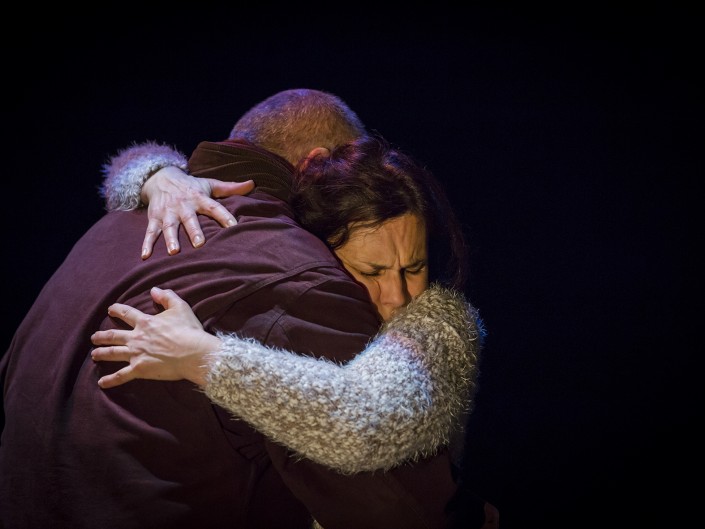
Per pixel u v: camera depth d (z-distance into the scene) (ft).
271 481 9.21
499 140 33.37
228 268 9.07
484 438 25.89
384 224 9.62
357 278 9.91
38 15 30.73
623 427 26.63
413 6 33.37
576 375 28.63
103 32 31.37
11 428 9.18
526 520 23.67
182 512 8.50
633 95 33.30
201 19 32.12
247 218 9.62
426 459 8.91
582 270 31.91
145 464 8.49
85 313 9.21
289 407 8.07
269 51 32.91
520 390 27.91
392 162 9.95
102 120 31.37
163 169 10.64
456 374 9.14
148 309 8.96
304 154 11.18
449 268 10.44
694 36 32.86
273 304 8.86
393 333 9.03
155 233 9.59
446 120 33.58
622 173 32.91
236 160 10.68
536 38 33.42
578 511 23.81
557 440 25.98
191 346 8.41
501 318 30.17
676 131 33.01
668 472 24.86
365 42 33.37
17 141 30.58
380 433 8.13
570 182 33.01
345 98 33.47
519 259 32.01
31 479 8.68
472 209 32.86
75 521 8.40
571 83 33.47
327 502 8.63
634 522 23.26
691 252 32.04
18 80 30.73
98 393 8.73
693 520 23.27
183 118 32.17
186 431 8.59
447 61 33.55
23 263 29.76
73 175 30.83
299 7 33.01
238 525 8.84
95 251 9.91
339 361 8.87
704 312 30.91
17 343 9.84
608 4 33.22
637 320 30.45
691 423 26.96
